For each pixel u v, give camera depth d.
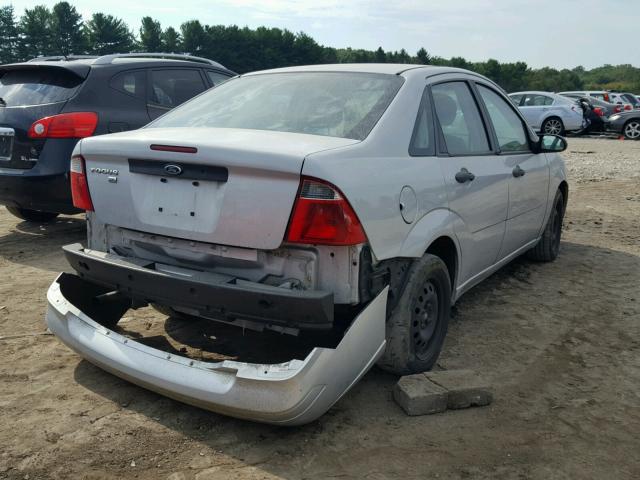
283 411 2.63
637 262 6.13
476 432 3.02
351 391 3.37
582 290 5.24
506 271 5.75
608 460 2.84
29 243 6.36
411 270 3.29
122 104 6.33
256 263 2.88
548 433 3.04
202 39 117.62
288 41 124.38
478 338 4.18
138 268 3.01
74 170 3.39
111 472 2.64
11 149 5.89
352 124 3.24
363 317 2.86
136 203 3.12
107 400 3.22
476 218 3.98
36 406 3.15
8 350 3.79
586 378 3.65
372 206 2.87
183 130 3.31
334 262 2.80
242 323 2.96
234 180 2.80
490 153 4.34
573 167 13.45
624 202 9.41
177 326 4.15
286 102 3.55
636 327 4.45
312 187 2.68
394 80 3.61
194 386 2.77
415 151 3.40
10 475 2.60
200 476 2.63
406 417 3.13
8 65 6.26
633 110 21.80
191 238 2.95
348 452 2.83
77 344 3.20
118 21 126.94
